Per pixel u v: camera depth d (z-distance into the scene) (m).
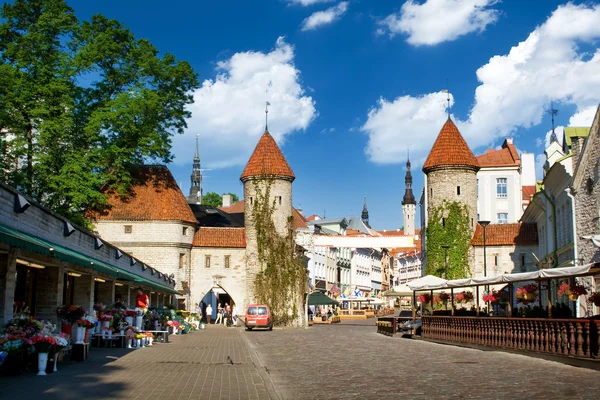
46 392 12.98
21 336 15.48
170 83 62.44
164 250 64.44
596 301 21.31
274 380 16.38
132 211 64.62
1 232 13.38
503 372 17.75
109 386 14.20
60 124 50.06
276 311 65.31
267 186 67.38
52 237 21.33
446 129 67.62
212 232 68.25
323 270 108.19
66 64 52.91
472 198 66.06
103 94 60.78
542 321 22.44
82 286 26.59
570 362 19.88
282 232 67.12
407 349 28.52
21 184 49.72
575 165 36.66
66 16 51.69
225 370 18.44
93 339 26.00
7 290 17.45
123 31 60.47
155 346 28.58
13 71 48.72
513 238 63.12
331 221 118.88
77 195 51.84
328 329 56.31
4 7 51.53
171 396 13.00
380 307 116.38
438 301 43.00
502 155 86.12
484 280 28.25
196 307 64.94
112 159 59.59
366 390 14.27
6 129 51.69
